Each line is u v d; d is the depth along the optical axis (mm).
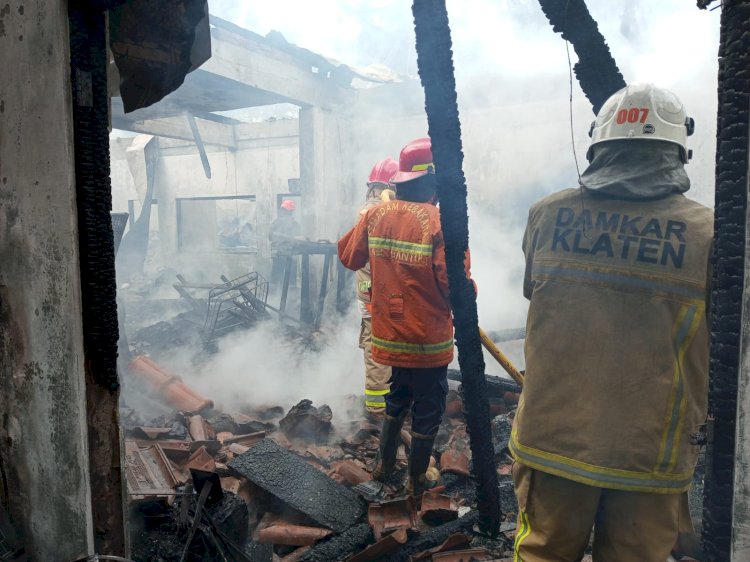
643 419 1340
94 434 1695
